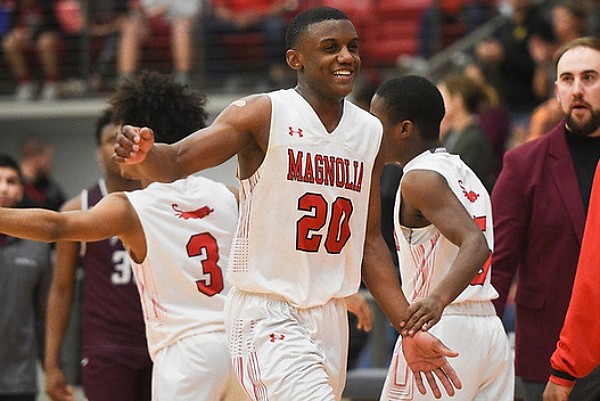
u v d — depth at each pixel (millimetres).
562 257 7148
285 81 17828
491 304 6566
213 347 6688
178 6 18219
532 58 15922
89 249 7973
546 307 7195
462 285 5707
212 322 6746
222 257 6875
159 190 6812
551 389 6391
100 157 8445
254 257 5785
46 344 8680
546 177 7242
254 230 5773
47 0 19250
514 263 7254
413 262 6434
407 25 18703
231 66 18703
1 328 9133
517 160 7336
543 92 15844
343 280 5910
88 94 18797
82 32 18859
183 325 6723
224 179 17891
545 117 12047
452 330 6320
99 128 8273
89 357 7914
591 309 6129
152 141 5121
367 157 5926
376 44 18734
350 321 11250
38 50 19219
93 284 7969
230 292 5988
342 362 5957
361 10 18828
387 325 10469
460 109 10836
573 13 15492
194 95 7629
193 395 6641
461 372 6297
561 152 7277
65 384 8570
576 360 6223
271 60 18625
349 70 5762
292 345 5688
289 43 5875
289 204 5738
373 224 6109
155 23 18688
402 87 6531
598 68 7168
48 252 9445
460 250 5809
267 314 5766
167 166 5344
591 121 7180
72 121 18984
